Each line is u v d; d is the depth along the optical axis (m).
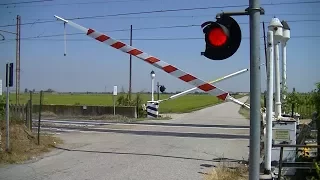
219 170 8.88
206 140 15.08
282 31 8.75
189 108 48.12
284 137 8.48
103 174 8.67
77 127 20.94
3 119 13.28
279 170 7.40
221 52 4.62
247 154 11.57
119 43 10.15
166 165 9.73
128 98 32.75
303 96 9.13
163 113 36.69
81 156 11.13
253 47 4.37
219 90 9.55
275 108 8.89
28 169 9.27
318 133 7.66
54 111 33.00
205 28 4.74
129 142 14.37
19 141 12.05
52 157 10.95
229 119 29.16
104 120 27.08
